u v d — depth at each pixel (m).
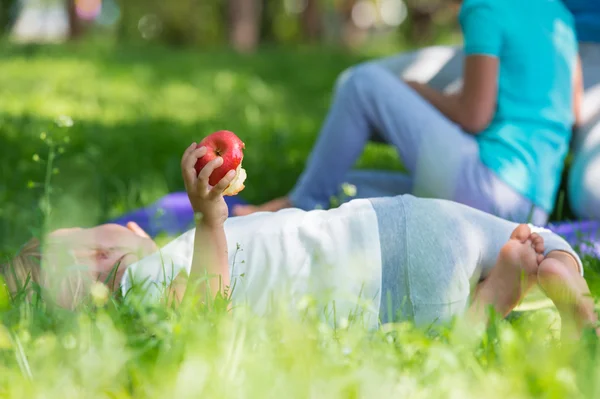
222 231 3.48
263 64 21.31
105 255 3.87
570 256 3.66
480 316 3.65
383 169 8.22
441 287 3.66
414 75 6.63
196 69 19.42
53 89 14.88
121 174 7.62
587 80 5.93
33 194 6.48
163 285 3.49
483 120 5.41
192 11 33.97
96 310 3.53
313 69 20.59
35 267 3.80
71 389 2.74
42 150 7.07
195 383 2.64
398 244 3.68
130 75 17.80
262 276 3.62
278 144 9.02
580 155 5.66
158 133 10.30
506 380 2.80
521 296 3.68
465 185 5.30
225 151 3.40
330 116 5.87
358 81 5.71
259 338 3.09
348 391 2.68
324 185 5.91
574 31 5.82
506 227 3.86
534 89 5.43
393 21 52.75
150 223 5.72
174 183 7.46
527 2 5.49
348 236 3.68
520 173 5.30
